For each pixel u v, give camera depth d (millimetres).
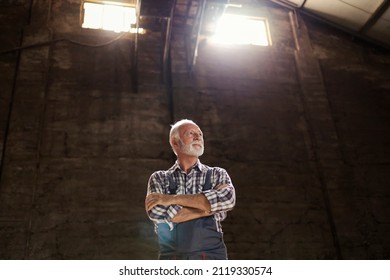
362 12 8797
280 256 6672
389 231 7211
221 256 2293
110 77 7781
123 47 8211
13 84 7348
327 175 7566
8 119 6973
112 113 7379
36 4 8336
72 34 8094
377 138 8312
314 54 9156
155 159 7113
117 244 6277
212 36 8664
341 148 7996
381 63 9445
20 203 6266
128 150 7086
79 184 6613
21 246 5980
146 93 7750
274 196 7211
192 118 7535
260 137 7766
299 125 8117
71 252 6086
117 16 8531
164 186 2572
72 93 7441
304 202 7270
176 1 7363
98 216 6418
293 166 7605
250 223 6871
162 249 2344
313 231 7012
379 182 7734
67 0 8492
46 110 7180
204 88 8039
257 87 8367
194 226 2320
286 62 8906
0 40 7734
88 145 6984
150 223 6535
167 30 7758
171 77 7953
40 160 6691
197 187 2549
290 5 9617
